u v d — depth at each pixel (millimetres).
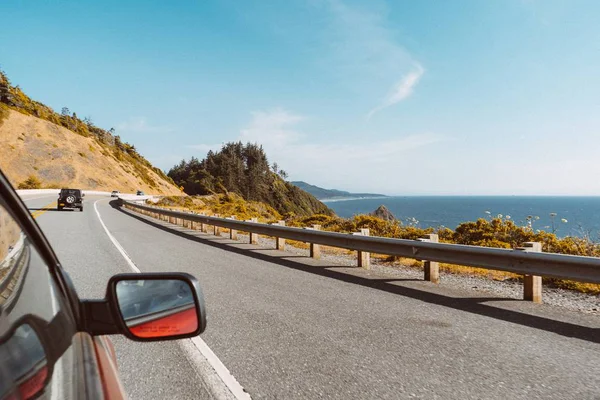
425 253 8344
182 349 4523
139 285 1917
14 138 124062
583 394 3479
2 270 1169
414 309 6207
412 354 4387
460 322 5555
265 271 9281
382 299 6805
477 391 3529
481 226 13812
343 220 19844
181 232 19125
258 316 5770
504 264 7020
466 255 7617
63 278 1739
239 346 4613
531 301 6848
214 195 92000
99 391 1365
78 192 33844
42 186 107688
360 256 10195
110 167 144125
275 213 69562
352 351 4469
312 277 8648
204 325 1953
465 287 8023
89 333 1789
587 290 7926
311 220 23109
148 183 166375
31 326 1250
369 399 3377
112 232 17797
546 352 4461
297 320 5594
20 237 1411
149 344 4707
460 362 4172
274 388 3572
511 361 4203
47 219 24266
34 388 1092
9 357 1063
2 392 956
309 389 3557
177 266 9766
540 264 6539
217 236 17922
